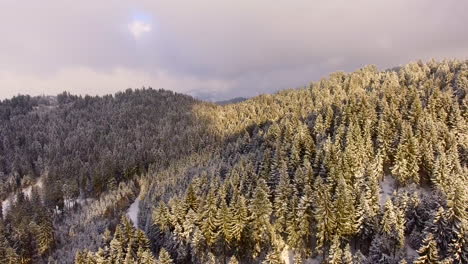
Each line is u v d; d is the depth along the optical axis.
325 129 99.62
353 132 85.69
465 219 51.72
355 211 62.75
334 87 162.38
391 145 81.88
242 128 152.50
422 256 48.75
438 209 57.00
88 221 106.94
